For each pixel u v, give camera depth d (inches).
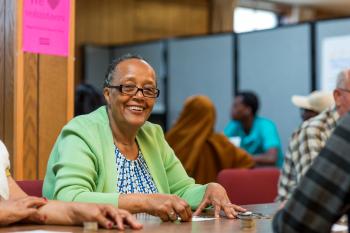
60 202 71.9
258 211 89.7
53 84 114.9
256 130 223.9
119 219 67.7
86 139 87.5
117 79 91.4
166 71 308.0
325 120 125.6
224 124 290.0
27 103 111.5
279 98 273.6
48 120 114.3
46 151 114.0
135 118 90.8
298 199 50.4
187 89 302.2
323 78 259.9
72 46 117.4
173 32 368.8
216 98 293.1
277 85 274.1
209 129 164.4
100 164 87.4
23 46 110.7
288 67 270.8
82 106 185.6
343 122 51.0
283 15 423.5
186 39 302.5
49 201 72.9
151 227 70.1
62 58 116.1
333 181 49.4
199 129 163.3
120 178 89.9
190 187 94.5
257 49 280.5
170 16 366.9
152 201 76.4
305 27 265.7
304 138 125.0
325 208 49.4
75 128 88.6
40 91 113.1
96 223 67.8
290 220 50.4
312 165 50.8
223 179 125.8
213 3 381.7
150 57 313.7
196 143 160.7
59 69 115.8
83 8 330.0
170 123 305.6
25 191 90.6
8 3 111.6
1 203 71.5
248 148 223.8
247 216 78.9
